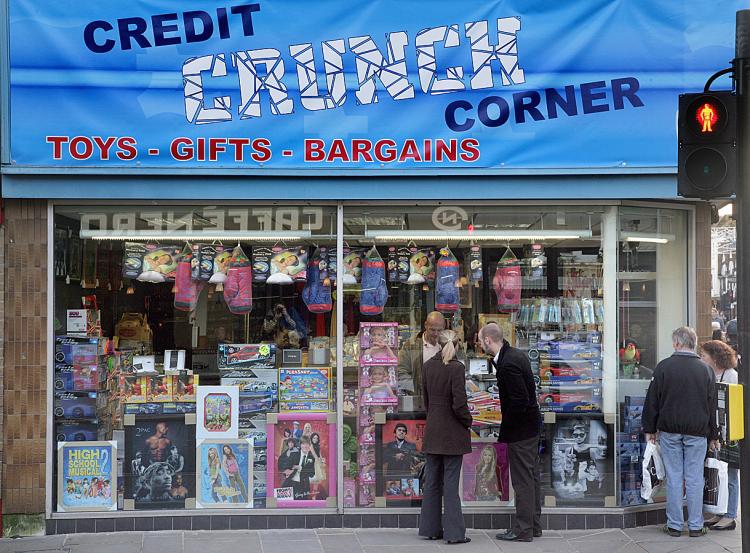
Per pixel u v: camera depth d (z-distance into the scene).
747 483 5.23
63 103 6.89
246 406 7.33
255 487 7.28
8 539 6.82
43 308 6.98
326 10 7.02
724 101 5.31
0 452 6.90
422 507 6.89
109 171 6.91
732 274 24.03
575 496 7.40
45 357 6.98
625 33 7.09
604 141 7.12
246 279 7.37
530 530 6.80
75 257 7.18
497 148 7.11
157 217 7.28
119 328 7.27
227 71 7.00
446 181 7.14
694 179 5.38
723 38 7.11
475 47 7.09
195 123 6.99
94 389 7.18
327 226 7.35
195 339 7.34
